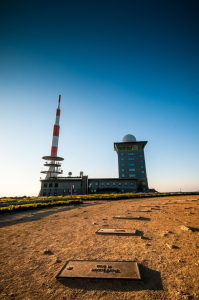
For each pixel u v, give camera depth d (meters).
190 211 11.25
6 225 8.66
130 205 17.19
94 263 3.85
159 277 3.26
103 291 2.89
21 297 2.78
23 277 3.44
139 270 3.43
